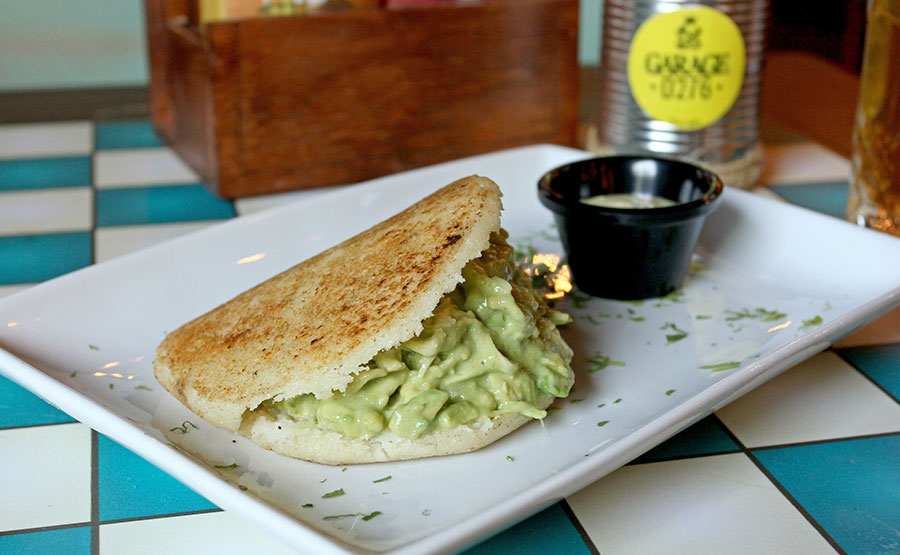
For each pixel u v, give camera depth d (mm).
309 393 360
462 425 361
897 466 369
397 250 381
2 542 344
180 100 623
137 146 676
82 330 420
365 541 330
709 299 455
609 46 581
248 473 356
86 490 366
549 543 341
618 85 580
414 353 361
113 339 422
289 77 573
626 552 337
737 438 383
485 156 526
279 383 356
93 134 699
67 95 783
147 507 359
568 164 488
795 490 359
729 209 487
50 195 596
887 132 491
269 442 362
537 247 498
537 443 368
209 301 448
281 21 562
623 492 359
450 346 360
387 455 357
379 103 594
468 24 598
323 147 591
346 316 363
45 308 416
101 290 430
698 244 491
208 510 357
